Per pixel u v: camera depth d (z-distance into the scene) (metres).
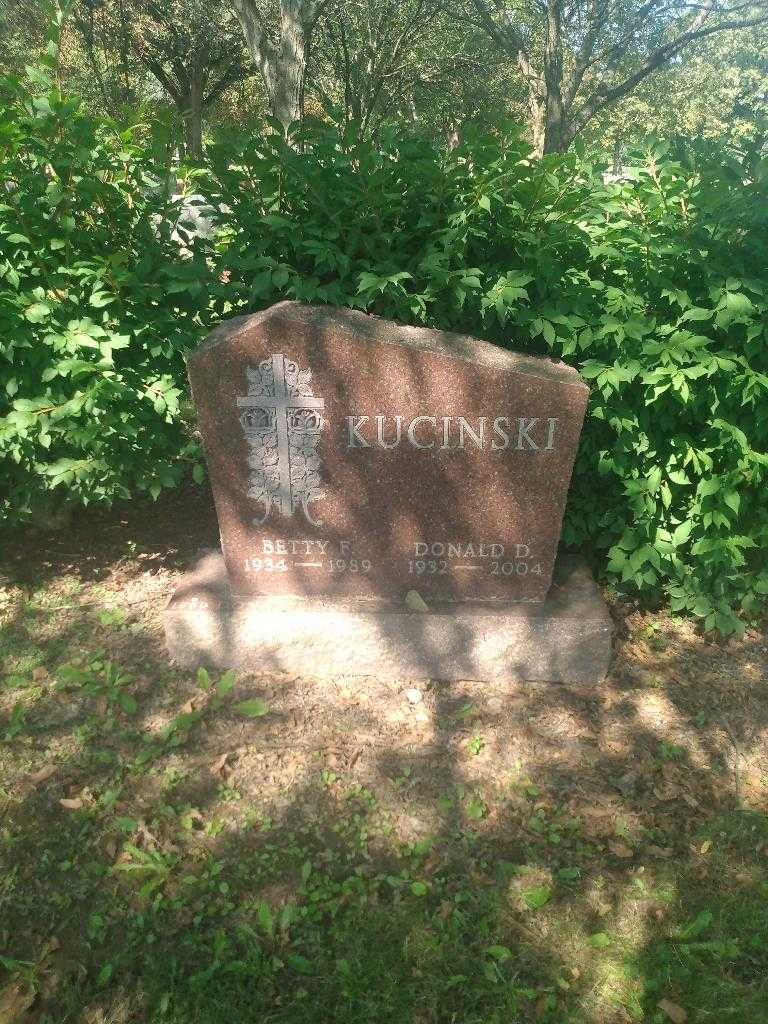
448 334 3.53
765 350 3.62
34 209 3.61
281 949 2.65
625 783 3.33
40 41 15.72
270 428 3.54
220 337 3.43
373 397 3.46
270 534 3.76
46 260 3.72
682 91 29.16
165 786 3.29
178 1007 2.48
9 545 4.93
